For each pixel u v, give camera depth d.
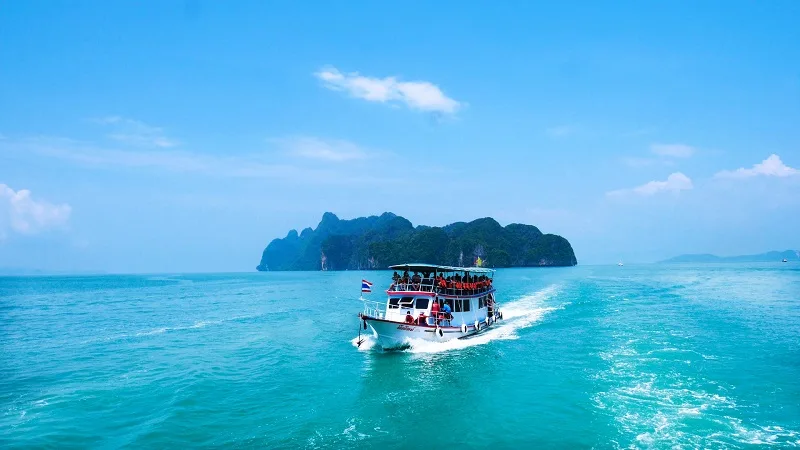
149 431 17.88
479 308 38.38
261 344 35.06
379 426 18.23
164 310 63.44
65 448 16.50
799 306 48.38
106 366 28.69
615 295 63.31
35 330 44.81
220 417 19.36
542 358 27.67
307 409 20.27
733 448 15.61
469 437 17.06
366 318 30.59
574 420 18.23
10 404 21.31
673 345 29.50
